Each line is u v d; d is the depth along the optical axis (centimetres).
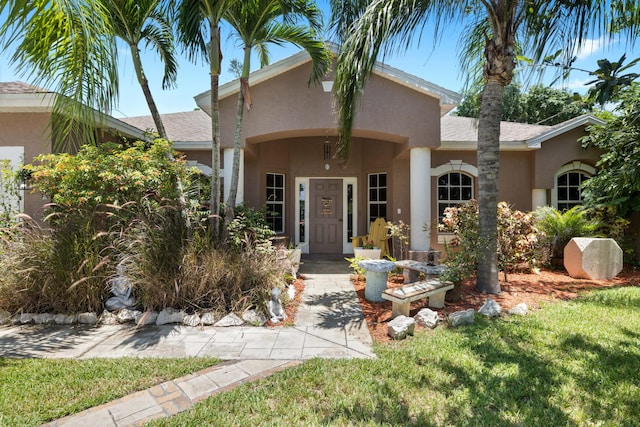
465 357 343
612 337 385
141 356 364
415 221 795
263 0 595
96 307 480
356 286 687
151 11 582
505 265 650
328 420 248
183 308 478
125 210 547
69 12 309
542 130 1034
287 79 756
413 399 274
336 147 1077
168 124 1112
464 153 1000
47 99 626
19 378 309
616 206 850
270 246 619
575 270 711
